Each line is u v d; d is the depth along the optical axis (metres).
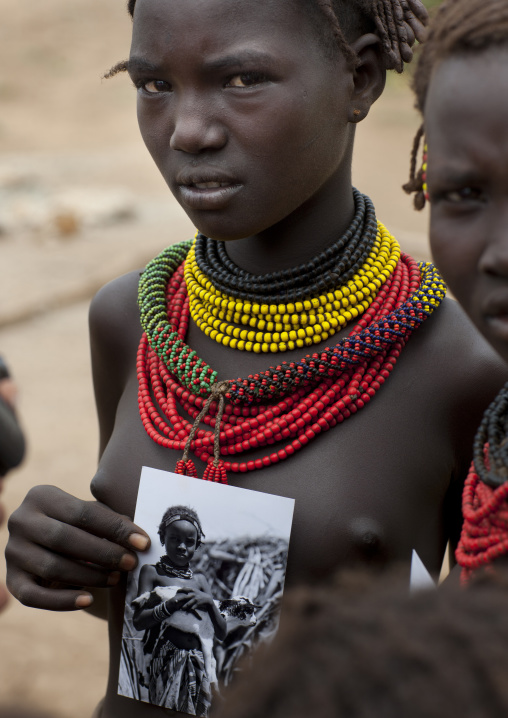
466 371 1.22
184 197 1.16
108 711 1.35
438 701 0.44
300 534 1.18
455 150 0.78
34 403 5.23
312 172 1.16
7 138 12.88
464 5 0.79
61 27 17.19
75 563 1.24
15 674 3.15
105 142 12.80
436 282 1.25
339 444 1.21
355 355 1.20
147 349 1.39
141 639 1.24
